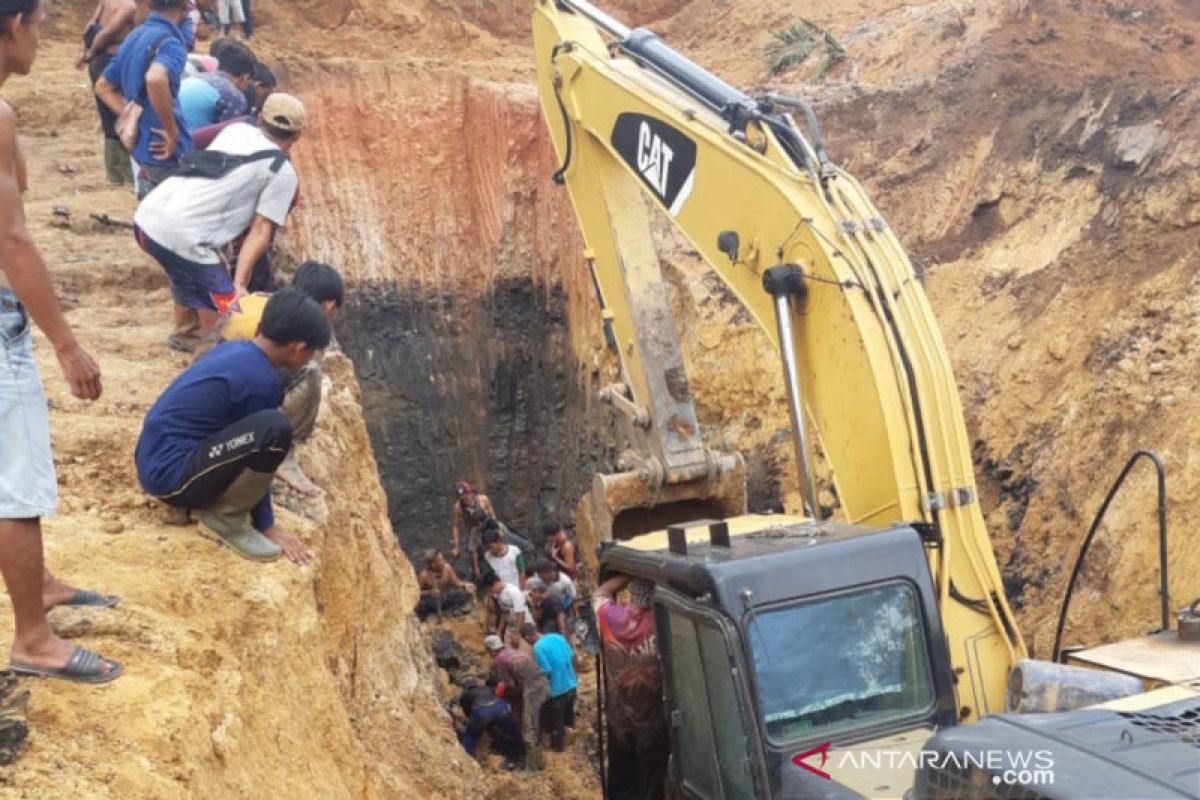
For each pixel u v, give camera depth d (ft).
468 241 75.66
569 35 33.76
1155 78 54.08
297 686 20.44
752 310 27.30
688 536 23.40
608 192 32.99
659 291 32.50
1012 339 50.08
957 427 22.82
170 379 29.63
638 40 31.35
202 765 15.79
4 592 18.13
